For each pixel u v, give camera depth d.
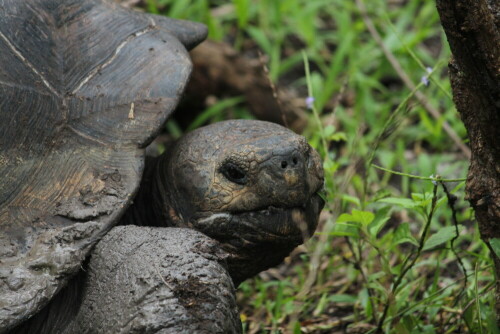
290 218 5.65
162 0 11.13
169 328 4.55
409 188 9.36
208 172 5.73
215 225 5.71
